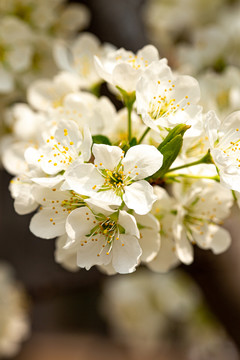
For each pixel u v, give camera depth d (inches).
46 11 12.8
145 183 8.0
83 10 13.8
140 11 16.6
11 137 11.6
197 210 9.0
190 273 13.1
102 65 9.0
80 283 16.2
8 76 12.1
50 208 8.3
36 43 12.5
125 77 8.6
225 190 8.9
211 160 8.3
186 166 8.4
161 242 9.0
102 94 12.6
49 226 8.3
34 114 10.3
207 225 9.2
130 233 8.0
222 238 9.2
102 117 9.0
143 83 8.3
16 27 12.2
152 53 8.9
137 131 8.8
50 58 12.5
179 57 13.2
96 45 10.9
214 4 16.5
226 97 11.3
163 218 8.9
